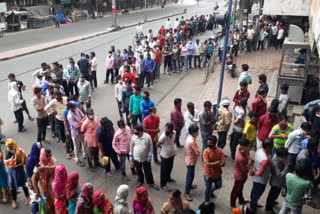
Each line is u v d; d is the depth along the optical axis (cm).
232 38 1870
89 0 4681
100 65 1909
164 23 4088
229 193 724
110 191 739
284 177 603
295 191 547
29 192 685
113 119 1142
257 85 1467
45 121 940
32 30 3266
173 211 498
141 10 5972
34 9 3559
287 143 684
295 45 1092
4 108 1216
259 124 770
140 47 1734
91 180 783
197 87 1554
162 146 706
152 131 809
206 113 798
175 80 1695
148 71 1503
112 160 811
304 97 1152
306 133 667
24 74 1680
